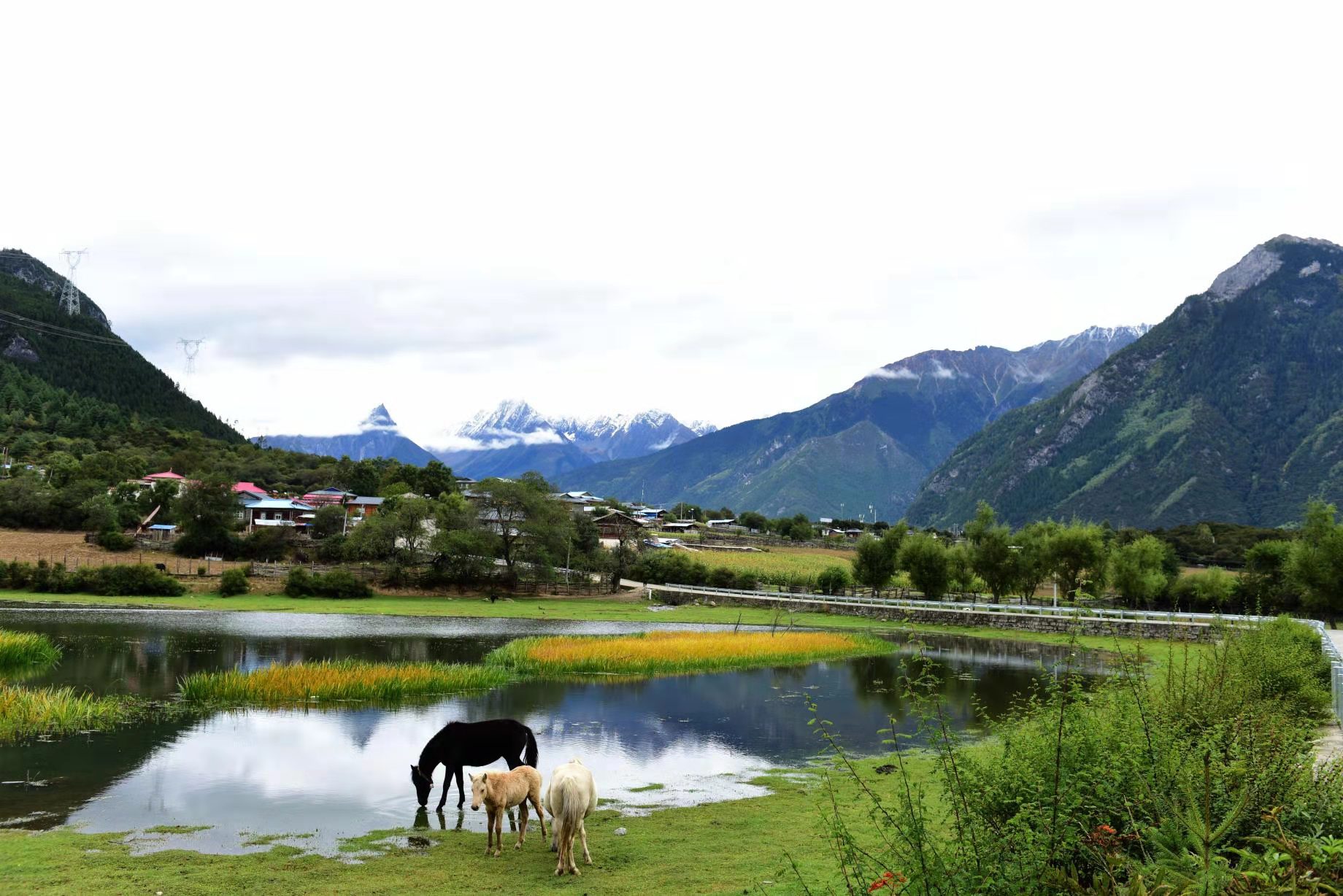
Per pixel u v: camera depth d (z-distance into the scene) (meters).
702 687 38.78
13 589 79.06
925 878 8.04
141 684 35.44
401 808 19.12
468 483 180.25
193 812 18.22
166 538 110.38
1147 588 78.12
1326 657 30.02
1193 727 12.79
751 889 12.90
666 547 153.00
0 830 16.59
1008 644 60.81
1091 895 8.32
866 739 27.38
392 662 44.78
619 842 16.27
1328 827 9.32
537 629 67.56
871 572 94.00
